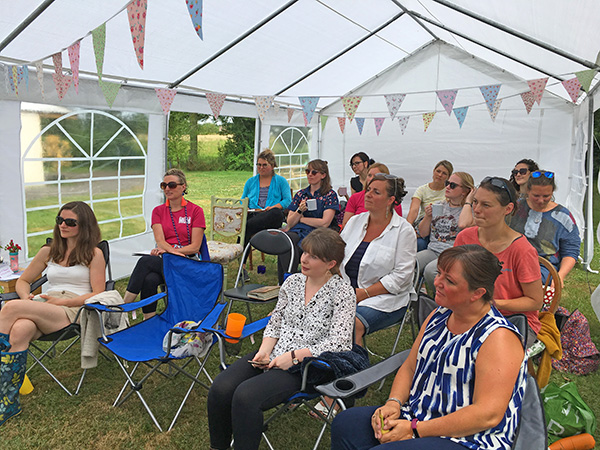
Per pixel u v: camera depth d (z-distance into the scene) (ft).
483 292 5.44
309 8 16.88
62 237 10.71
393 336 13.06
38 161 14.75
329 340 7.50
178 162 77.20
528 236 10.98
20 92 13.84
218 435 7.48
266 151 18.42
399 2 18.67
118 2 12.46
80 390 10.07
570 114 23.45
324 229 8.09
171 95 15.56
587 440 7.44
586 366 10.96
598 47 11.92
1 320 9.24
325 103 28.32
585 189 20.33
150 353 8.97
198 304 11.02
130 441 8.43
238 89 21.33
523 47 16.48
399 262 9.84
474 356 5.41
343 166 29.27
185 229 13.66
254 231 17.20
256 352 8.31
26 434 8.56
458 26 18.67
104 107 16.42
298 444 8.35
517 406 5.38
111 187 17.31
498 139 25.18
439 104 26.20
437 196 15.75
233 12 15.55
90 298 9.98
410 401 6.00
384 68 26.25
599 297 11.82
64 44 13.70
